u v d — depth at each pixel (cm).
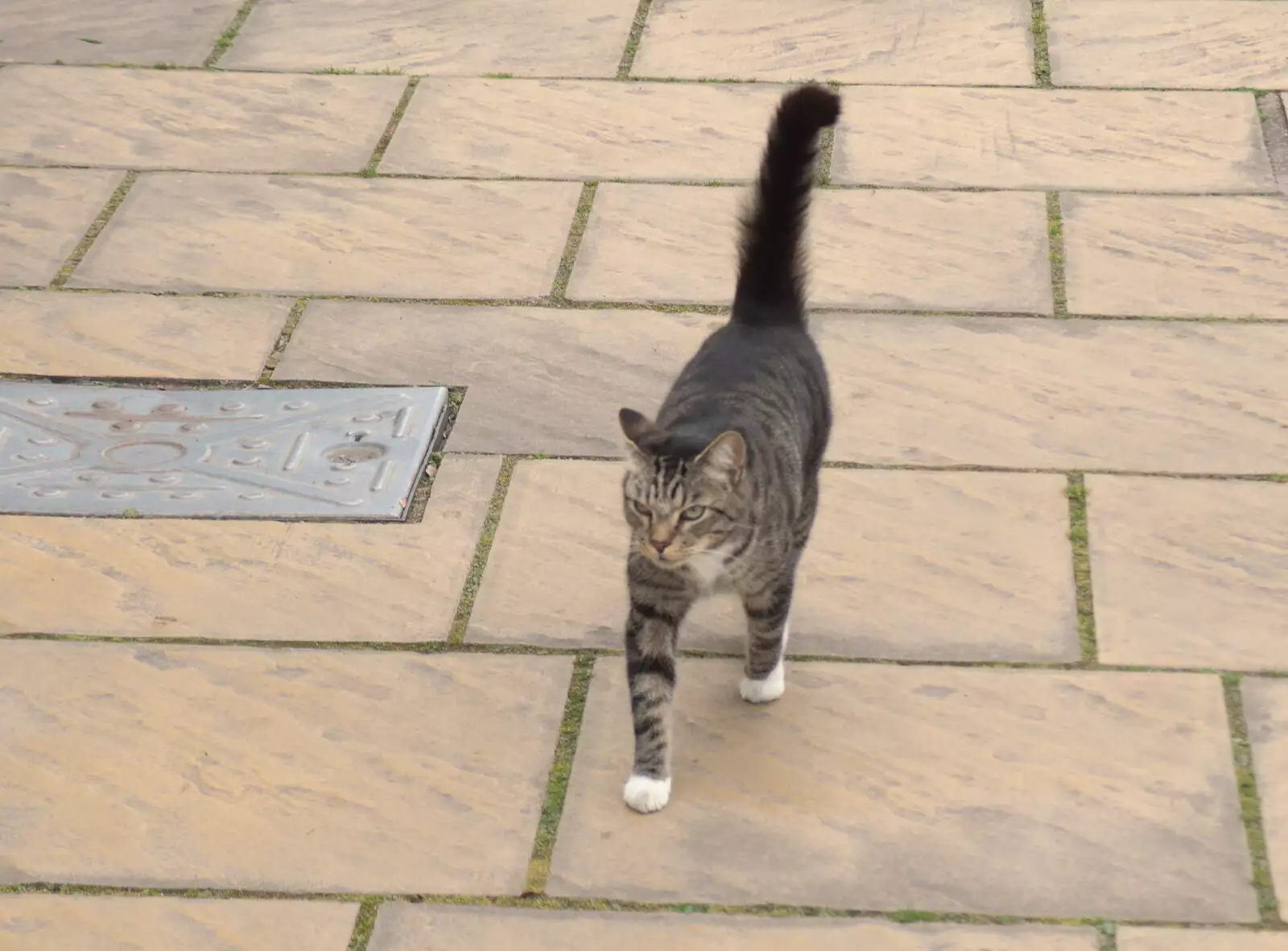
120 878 346
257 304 523
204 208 566
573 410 478
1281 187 549
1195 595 404
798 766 366
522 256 540
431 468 461
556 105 612
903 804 355
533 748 374
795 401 395
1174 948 320
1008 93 605
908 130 589
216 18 677
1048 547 421
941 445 457
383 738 378
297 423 477
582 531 436
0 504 450
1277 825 344
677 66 631
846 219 548
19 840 355
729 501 355
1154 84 605
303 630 409
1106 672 384
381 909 338
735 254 523
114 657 401
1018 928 326
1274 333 489
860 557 421
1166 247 526
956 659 391
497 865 347
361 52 650
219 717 385
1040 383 477
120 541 438
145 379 495
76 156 592
